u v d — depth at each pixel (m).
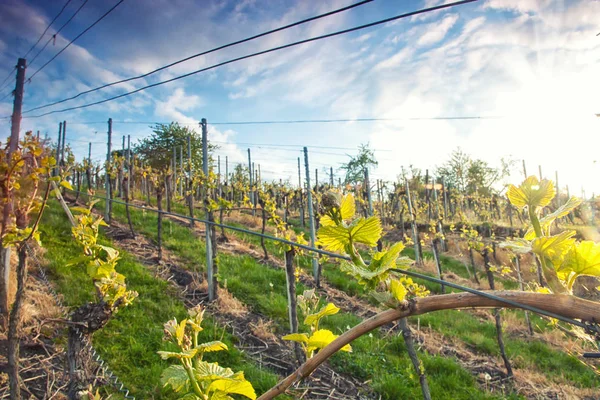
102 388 4.39
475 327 8.95
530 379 6.75
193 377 1.07
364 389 5.64
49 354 4.91
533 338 8.59
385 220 21.47
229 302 7.73
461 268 14.36
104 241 9.73
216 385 1.07
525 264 9.73
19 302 2.80
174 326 1.18
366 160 21.80
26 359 4.68
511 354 7.65
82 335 2.50
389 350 6.99
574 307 0.54
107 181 12.93
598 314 0.52
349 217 0.79
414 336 7.75
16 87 4.98
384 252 0.71
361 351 6.68
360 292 9.73
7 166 2.67
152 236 11.17
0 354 4.61
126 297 2.72
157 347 5.69
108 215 11.93
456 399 5.65
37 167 2.80
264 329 6.86
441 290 11.10
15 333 2.75
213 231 8.11
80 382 2.41
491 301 0.59
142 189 21.89
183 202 18.78
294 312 5.91
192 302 7.64
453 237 17.16
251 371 5.47
